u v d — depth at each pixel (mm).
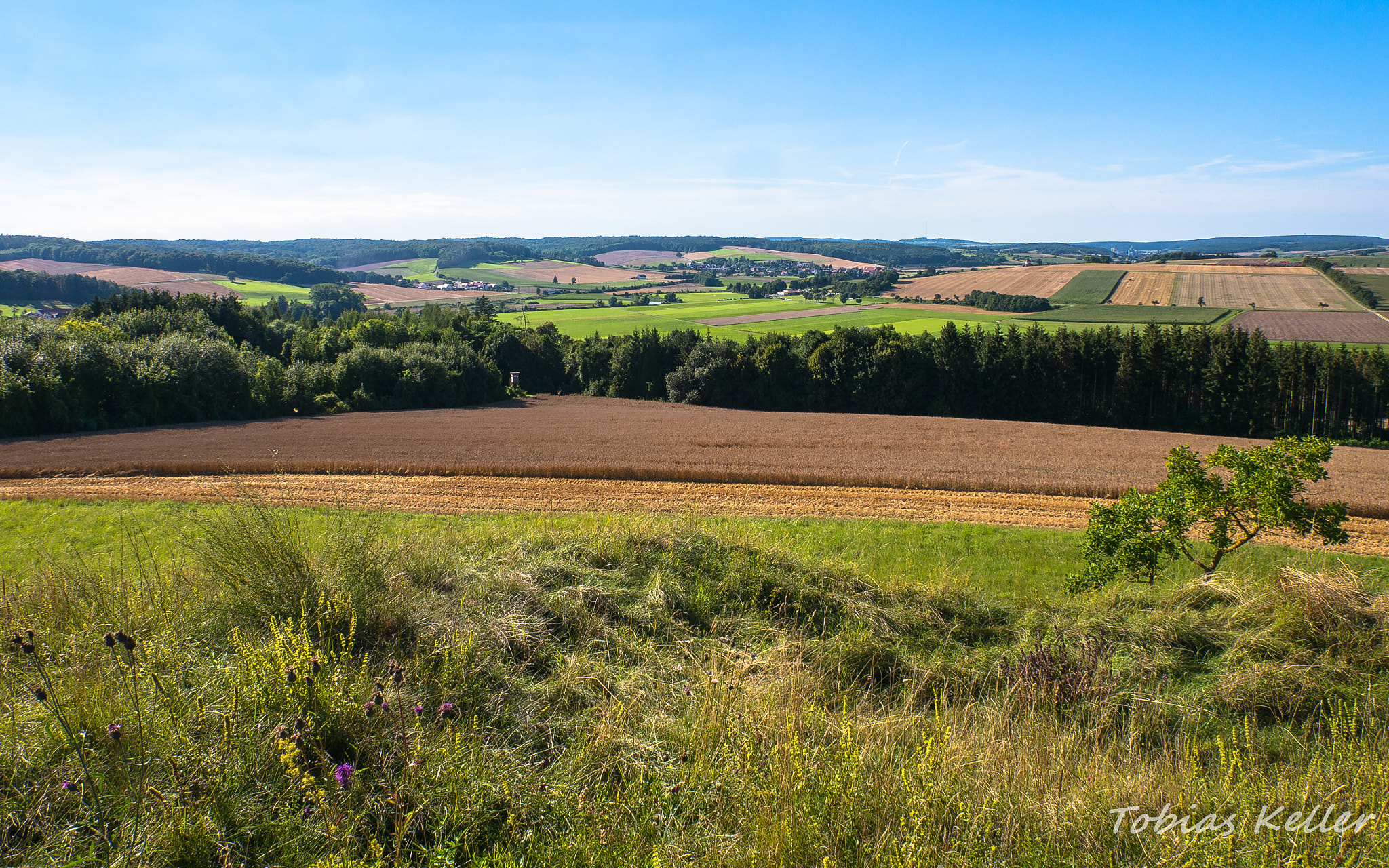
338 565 5938
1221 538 9242
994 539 18031
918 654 6762
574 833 3492
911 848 3156
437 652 5062
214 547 5918
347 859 3109
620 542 8500
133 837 3244
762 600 7645
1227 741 5195
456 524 18844
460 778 3697
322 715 4016
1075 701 5734
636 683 5422
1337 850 3248
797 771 3646
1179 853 3314
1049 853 3414
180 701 4070
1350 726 4910
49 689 4039
